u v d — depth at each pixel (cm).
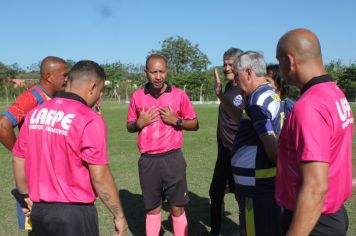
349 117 258
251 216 350
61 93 319
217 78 458
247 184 349
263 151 341
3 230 562
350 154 263
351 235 513
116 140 1468
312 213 233
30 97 414
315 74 254
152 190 495
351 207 620
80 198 304
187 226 539
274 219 344
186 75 6316
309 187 234
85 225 308
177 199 493
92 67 320
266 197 344
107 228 566
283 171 264
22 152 332
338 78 4919
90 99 321
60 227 302
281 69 266
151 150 486
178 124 484
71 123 298
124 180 843
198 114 2855
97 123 302
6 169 951
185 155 1120
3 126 398
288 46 257
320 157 234
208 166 967
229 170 516
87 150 296
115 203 307
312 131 236
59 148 301
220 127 510
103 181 300
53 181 304
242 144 351
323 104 240
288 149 256
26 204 346
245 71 349
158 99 493
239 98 477
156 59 489
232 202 675
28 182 317
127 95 6178
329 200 253
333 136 243
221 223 584
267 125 326
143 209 654
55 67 420
